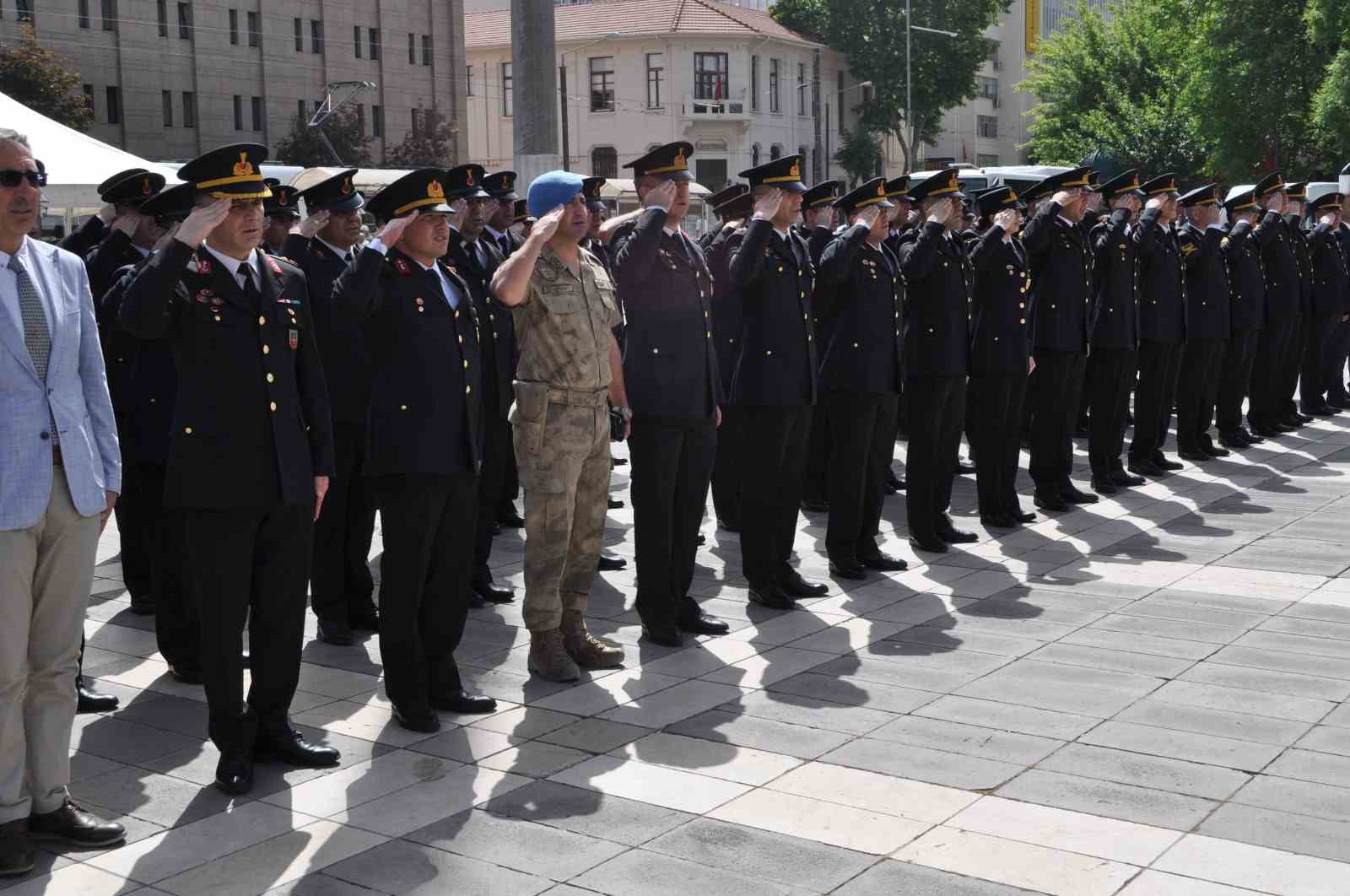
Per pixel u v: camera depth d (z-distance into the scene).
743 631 6.66
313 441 5.09
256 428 4.82
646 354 6.29
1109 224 9.95
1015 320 8.66
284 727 5.09
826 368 7.57
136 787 4.84
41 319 4.30
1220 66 32.44
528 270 5.56
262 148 4.77
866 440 7.57
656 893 3.93
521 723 5.41
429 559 5.45
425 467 5.26
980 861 4.07
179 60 41.25
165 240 4.71
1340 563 7.73
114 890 4.06
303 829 4.45
